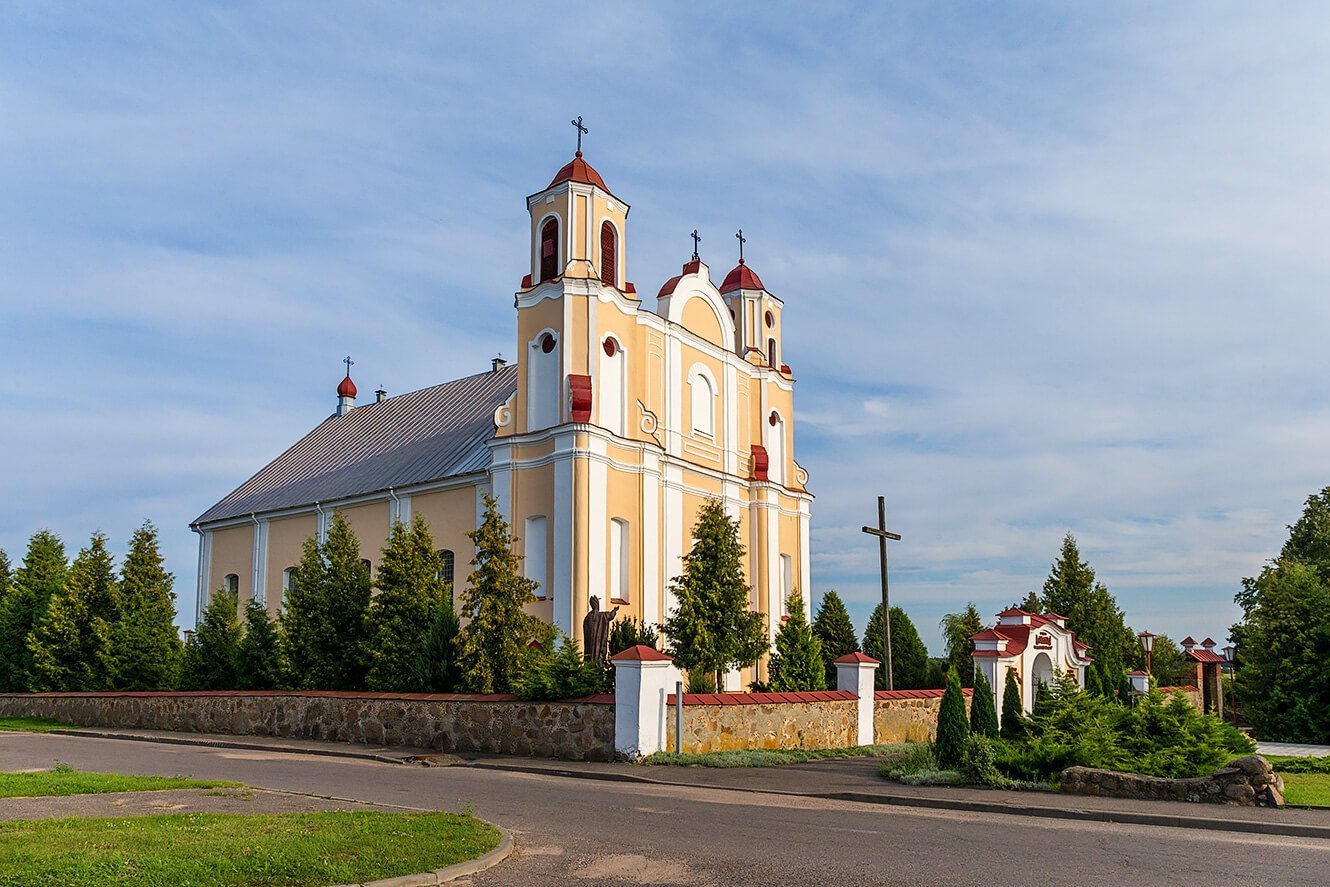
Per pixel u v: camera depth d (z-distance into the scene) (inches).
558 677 876.0
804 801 634.8
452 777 738.2
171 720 1162.6
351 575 1167.6
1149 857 441.7
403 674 1064.2
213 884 357.4
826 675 1376.7
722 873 405.4
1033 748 688.4
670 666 849.5
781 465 1631.4
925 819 553.9
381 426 1873.8
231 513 1824.6
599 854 440.8
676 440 1419.8
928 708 1159.0
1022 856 441.7
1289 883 393.1
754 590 1524.4
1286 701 1288.1
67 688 1382.9
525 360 1302.9
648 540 1304.1
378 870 384.5
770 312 1667.1
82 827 442.6
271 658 1203.2
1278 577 1366.9
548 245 1321.4
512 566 1006.4
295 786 658.2
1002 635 1048.2
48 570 1514.5
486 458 1427.2
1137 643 1829.5
